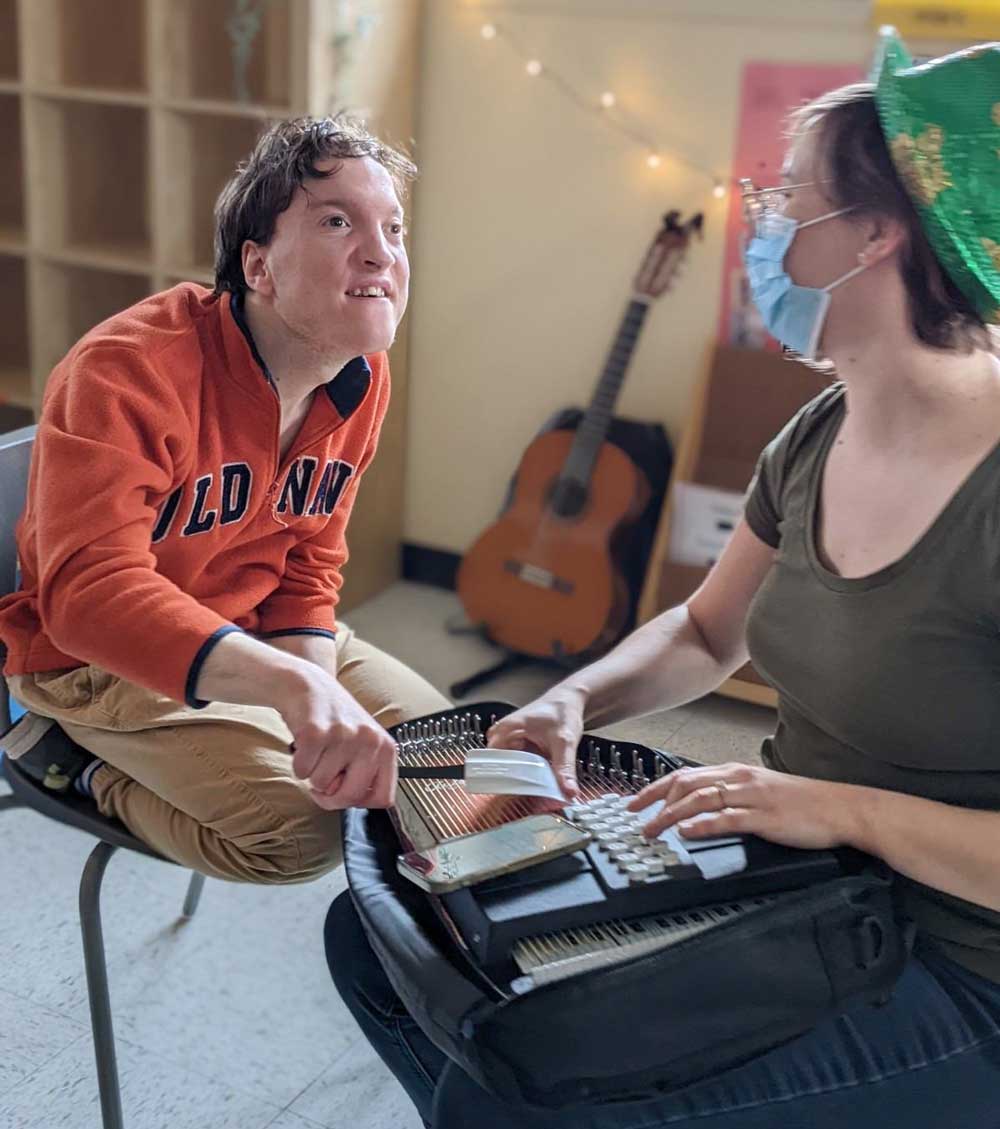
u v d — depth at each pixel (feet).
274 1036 5.55
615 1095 3.15
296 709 3.63
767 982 3.25
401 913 3.40
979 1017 3.55
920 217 3.34
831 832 3.48
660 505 8.98
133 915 6.20
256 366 4.30
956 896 3.51
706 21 8.40
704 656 4.46
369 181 4.13
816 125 3.53
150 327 4.21
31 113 9.43
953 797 3.63
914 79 3.29
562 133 9.04
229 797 4.29
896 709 3.56
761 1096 3.40
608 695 4.29
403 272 4.26
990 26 7.69
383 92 8.87
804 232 3.53
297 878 4.33
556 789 3.75
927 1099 3.51
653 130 8.75
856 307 3.54
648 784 3.99
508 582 9.13
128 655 3.79
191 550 4.45
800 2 8.12
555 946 3.22
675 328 9.04
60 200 9.83
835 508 3.79
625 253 9.10
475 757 3.86
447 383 9.97
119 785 4.50
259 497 4.55
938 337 3.44
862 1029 3.47
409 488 10.37
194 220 9.43
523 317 9.56
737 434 8.75
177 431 4.13
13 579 4.79
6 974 5.78
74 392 4.03
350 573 9.84
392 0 8.73
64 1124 5.03
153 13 8.64
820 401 4.11
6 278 11.07
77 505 3.91
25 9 9.16
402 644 9.38
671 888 3.32
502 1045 3.07
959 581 3.41
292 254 4.09
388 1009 3.90
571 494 8.95
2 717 4.73
